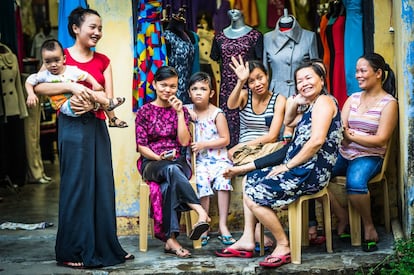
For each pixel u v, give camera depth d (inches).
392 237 213.0
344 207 221.9
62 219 189.3
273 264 186.2
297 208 190.1
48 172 370.6
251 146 204.2
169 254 202.4
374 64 202.8
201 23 271.9
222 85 236.5
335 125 187.9
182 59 229.5
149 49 218.4
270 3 266.4
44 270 188.7
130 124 223.9
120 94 223.1
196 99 214.8
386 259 189.3
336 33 234.5
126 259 196.9
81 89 181.2
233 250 198.5
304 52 233.0
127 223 226.7
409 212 197.0
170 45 227.9
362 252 199.0
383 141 201.9
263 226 199.5
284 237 190.5
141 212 205.2
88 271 187.6
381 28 222.8
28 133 335.6
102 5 221.3
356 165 204.2
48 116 394.9
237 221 228.4
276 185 187.0
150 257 199.6
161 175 196.4
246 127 220.4
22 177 331.0
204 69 270.1
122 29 221.8
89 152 188.2
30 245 219.3
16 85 305.6
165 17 236.7
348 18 229.0
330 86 240.4
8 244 221.3
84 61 189.0
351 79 229.1
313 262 190.9
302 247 207.6
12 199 301.4
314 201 211.8
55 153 426.3
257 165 193.6
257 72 212.4
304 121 190.1
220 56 240.5
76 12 187.9
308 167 187.0
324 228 212.7
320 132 183.9
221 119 216.8
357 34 227.3
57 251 191.6
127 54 222.4
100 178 191.2
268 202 187.8
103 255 191.9
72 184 187.5
